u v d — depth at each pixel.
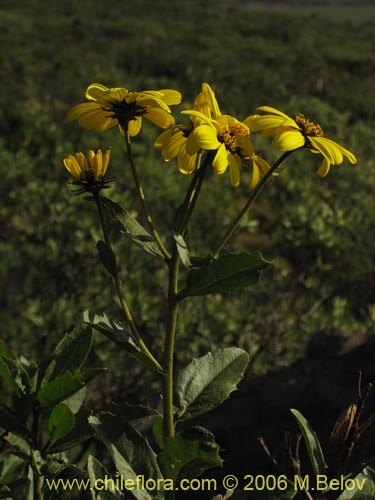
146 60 25.42
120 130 1.52
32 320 4.93
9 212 7.34
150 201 8.43
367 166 11.40
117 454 1.30
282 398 3.01
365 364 3.14
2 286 5.72
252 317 5.12
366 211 8.81
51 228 6.72
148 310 5.03
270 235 8.56
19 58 26.19
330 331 3.38
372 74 30.55
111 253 1.45
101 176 1.46
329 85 24.69
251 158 1.47
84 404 4.27
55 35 37.91
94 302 5.29
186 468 1.30
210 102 1.47
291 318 5.34
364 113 20.78
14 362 1.41
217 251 1.44
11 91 17.92
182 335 4.84
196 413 1.44
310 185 9.39
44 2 55.16
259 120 1.47
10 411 1.41
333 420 2.81
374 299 7.04
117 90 1.45
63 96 18.41
